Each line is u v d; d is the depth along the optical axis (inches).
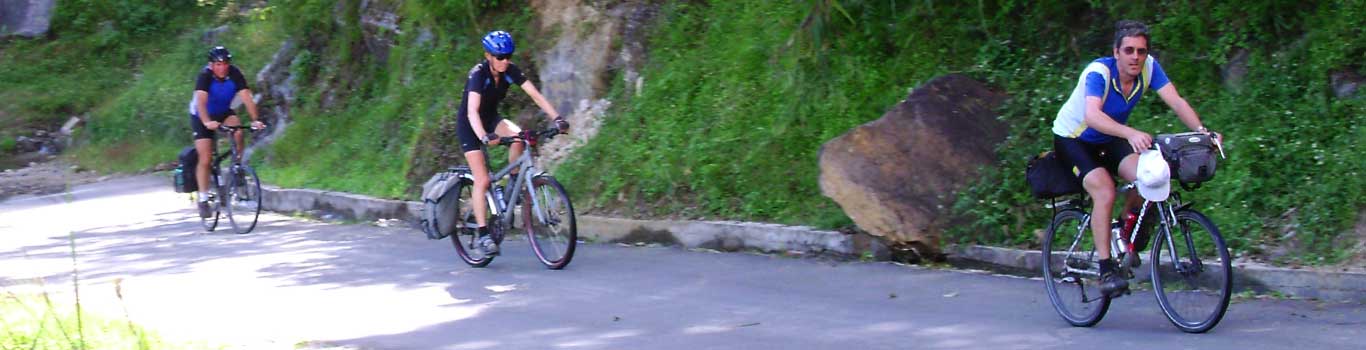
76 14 954.7
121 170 721.6
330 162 558.6
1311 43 342.6
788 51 419.8
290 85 666.2
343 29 644.1
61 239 452.4
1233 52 358.0
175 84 799.1
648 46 475.2
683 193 398.6
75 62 911.7
